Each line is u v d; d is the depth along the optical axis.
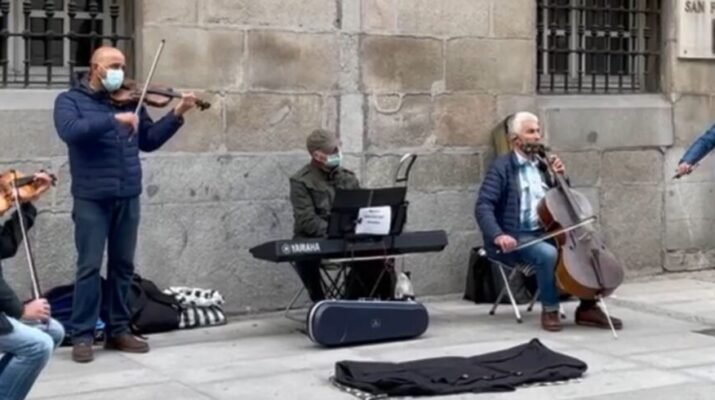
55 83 7.59
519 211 7.61
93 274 6.62
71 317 6.79
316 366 6.54
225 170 7.92
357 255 7.27
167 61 7.70
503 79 8.98
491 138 8.95
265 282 8.08
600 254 7.38
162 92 6.79
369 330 7.09
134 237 6.84
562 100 9.35
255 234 8.05
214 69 7.86
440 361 6.47
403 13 8.54
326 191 7.52
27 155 7.30
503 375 6.19
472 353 6.86
